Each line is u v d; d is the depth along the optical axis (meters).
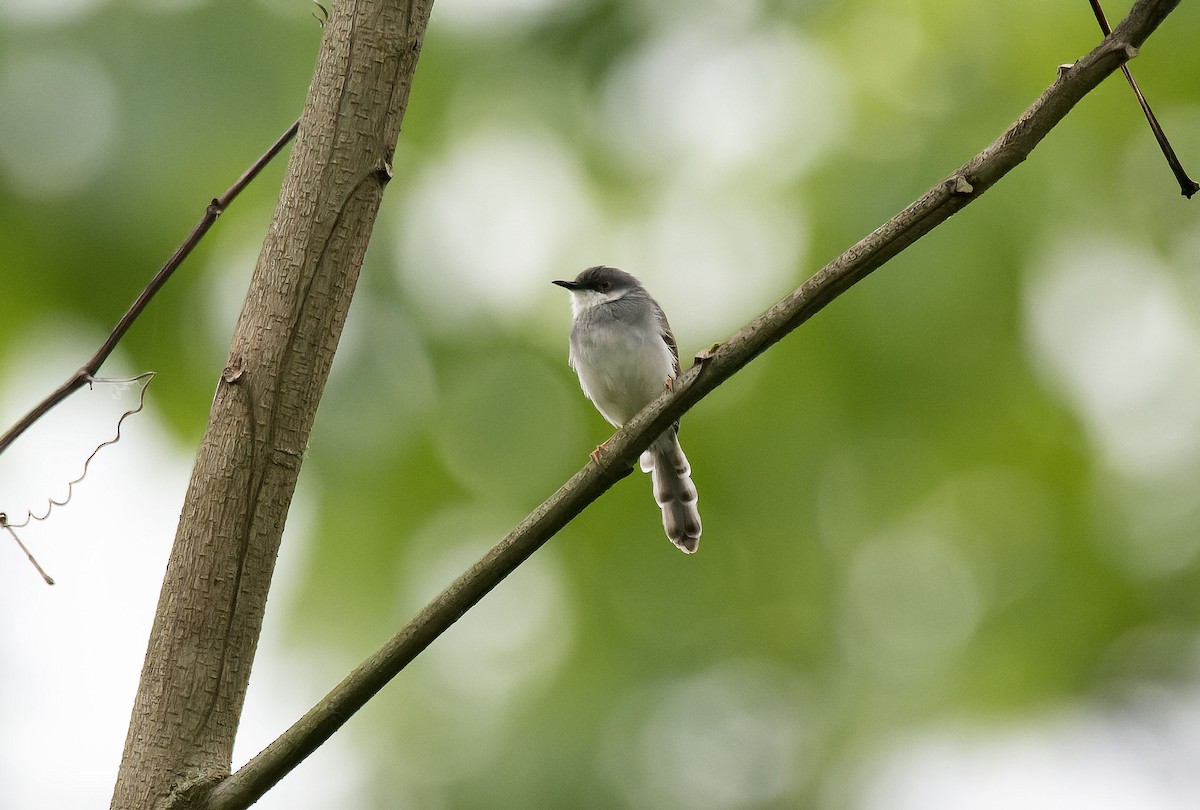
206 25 11.86
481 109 13.48
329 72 5.24
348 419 12.28
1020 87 12.24
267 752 4.94
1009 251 11.72
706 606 12.59
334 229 5.15
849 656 12.22
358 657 11.90
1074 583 12.39
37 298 11.93
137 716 4.96
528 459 12.73
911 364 11.98
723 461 12.63
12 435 6.00
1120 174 12.30
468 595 5.21
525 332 13.12
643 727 11.92
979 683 12.07
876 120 12.48
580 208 13.59
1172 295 12.45
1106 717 12.38
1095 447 12.52
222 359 11.93
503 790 11.16
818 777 11.62
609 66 13.55
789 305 5.29
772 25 13.48
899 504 12.62
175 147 11.48
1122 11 12.07
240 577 5.02
